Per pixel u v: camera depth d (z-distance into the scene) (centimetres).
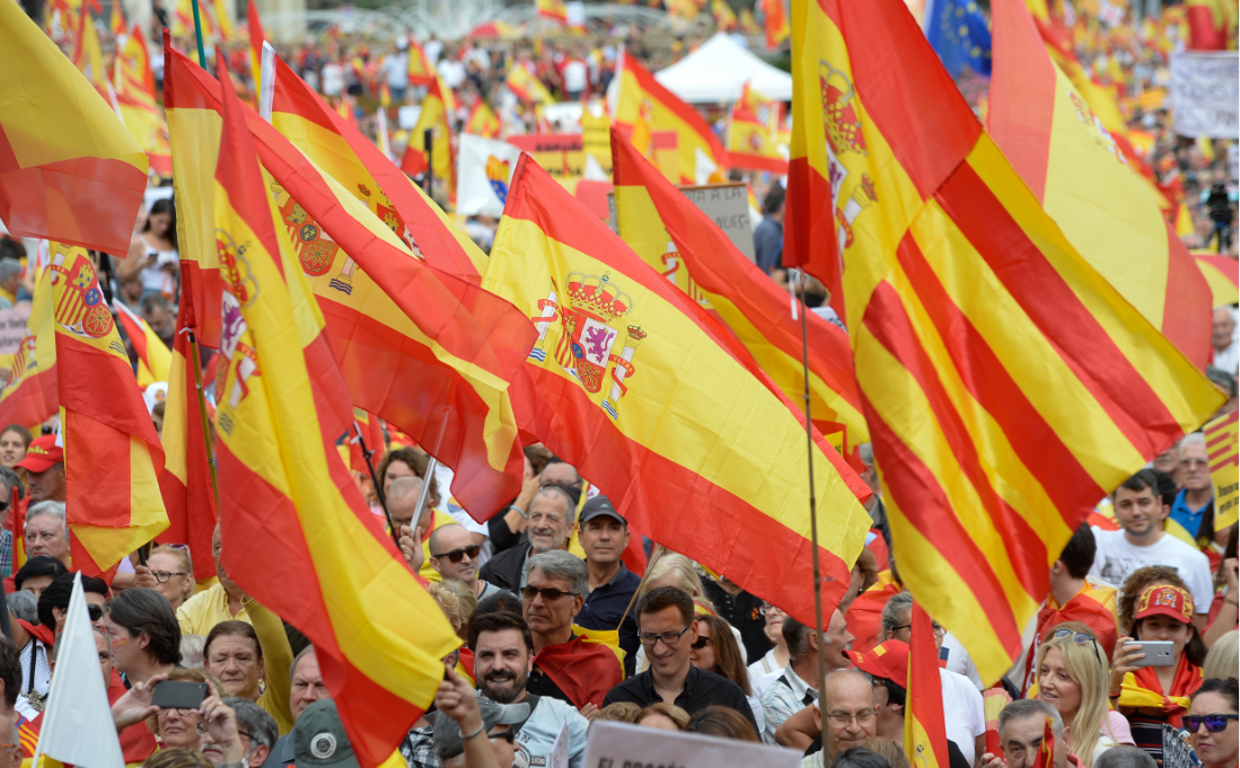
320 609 964
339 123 1523
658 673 1386
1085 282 1023
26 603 1502
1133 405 1011
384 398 1365
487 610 1318
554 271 1418
